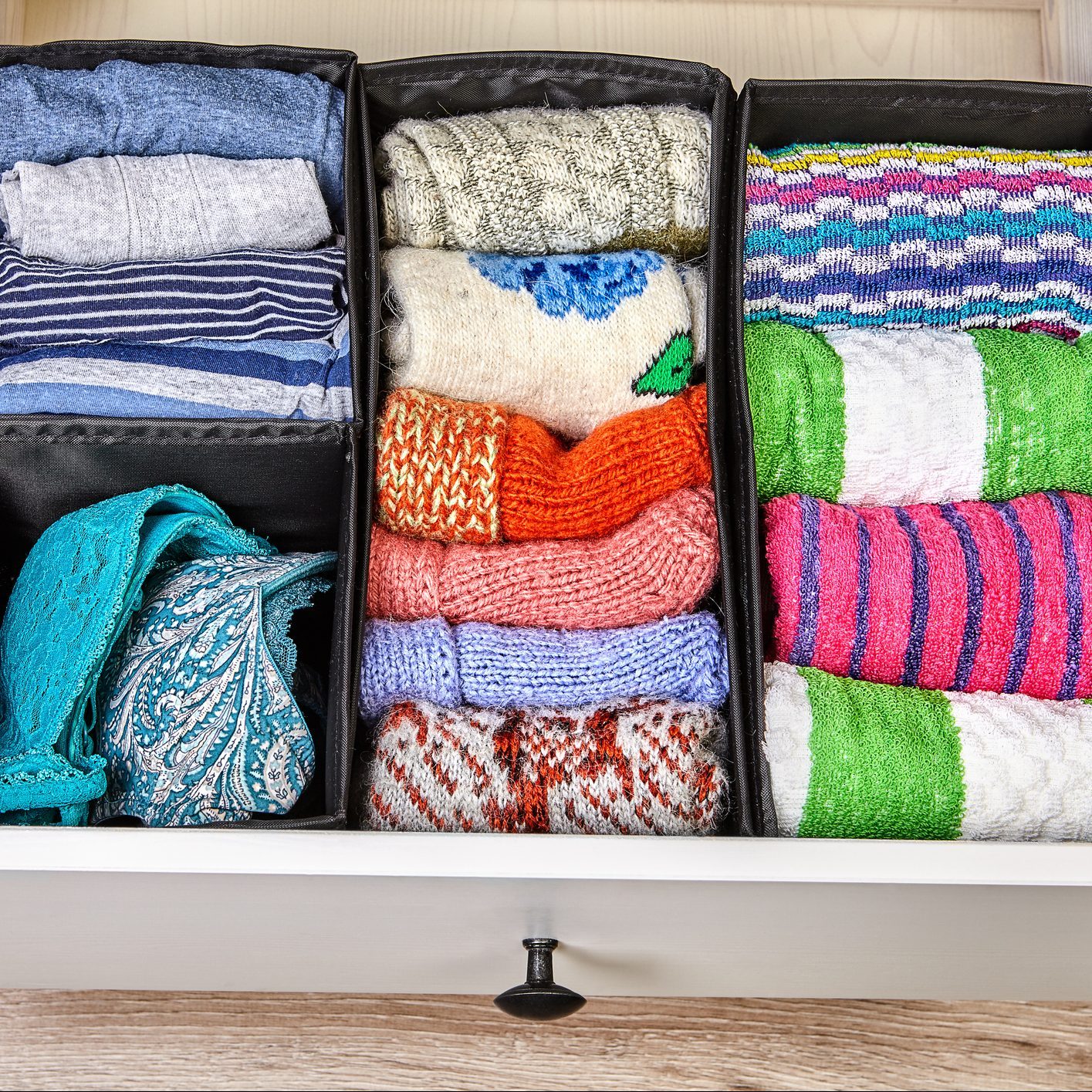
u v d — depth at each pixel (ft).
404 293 2.52
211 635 2.47
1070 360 2.64
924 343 2.67
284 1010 3.28
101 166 2.60
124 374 2.53
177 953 2.67
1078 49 3.52
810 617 2.50
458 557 2.56
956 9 3.57
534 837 2.18
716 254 2.60
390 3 3.50
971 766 2.42
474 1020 3.30
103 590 2.44
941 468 2.62
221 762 2.41
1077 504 2.60
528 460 2.54
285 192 2.63
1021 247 2.68
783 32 3.54
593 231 2.64
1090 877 2.18
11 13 3.34
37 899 2.28
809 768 2.42
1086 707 2.53
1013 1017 3.32
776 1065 3.25
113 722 2.47
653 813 2.40
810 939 2.52
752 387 2.59
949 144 2.80
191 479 2.67
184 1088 3.17
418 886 2.20
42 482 2.66
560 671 2.50
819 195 2.65
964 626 2.51
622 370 2.61
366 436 2.53
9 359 2.56
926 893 2.24
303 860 2.14
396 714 2.48
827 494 2.64
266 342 2.62
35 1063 3.18
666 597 2.54
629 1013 3.32
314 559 2.68
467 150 2.58
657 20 3.53
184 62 2.64
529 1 3.52
